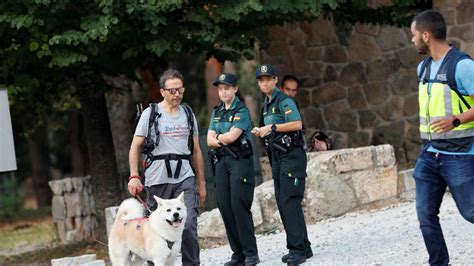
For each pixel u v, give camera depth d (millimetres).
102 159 22547
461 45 22609
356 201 18641
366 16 22891
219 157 13523
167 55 20859
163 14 18562
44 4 17953
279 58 26250
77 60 18703
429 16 10719
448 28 22781
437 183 10977
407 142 23891
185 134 12461
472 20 22391
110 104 28516
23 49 19656
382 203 18953
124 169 28484
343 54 25016
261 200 17969
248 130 13445
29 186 53375
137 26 19031
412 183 19312
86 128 22688
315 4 19375
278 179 13570
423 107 10883
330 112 25406
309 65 25703
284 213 13438
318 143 20141
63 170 47156
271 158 13617
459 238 14008
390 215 17469
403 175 19344
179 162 12359
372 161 18891
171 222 11523
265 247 15836
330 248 14672
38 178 42094
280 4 19172
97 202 22703
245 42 20547
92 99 22328
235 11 18797
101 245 22344
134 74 21500
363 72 24672
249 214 13594
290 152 13281
